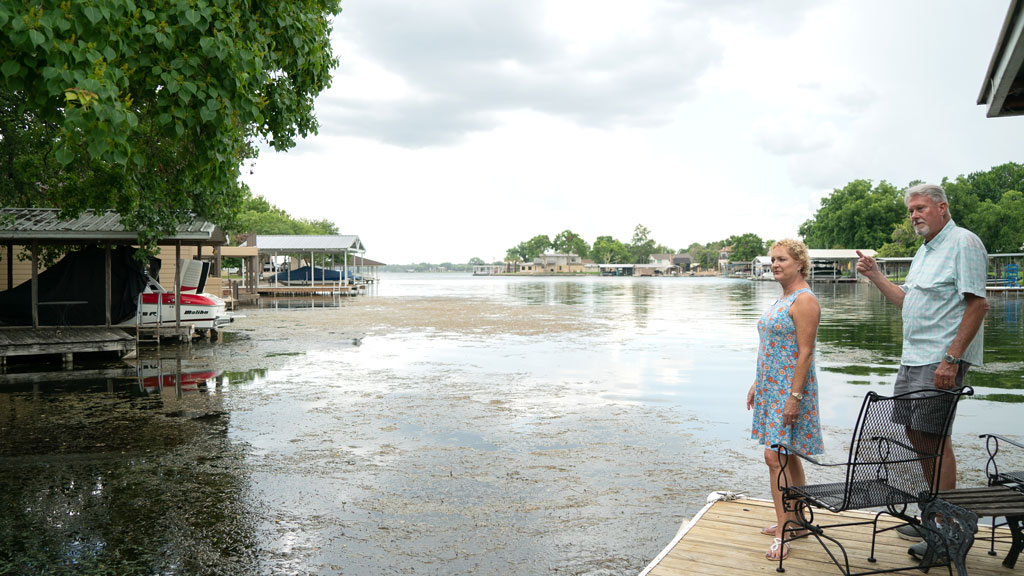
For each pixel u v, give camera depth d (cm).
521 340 1950
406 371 1345
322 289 5025
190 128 731
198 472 670
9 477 654
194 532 518
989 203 8650
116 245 1750
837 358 1510
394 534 514
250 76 738
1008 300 4300
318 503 582
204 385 1180
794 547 415
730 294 5697
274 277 5494
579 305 3919
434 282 11044
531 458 720
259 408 984
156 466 691
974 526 335
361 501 588
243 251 4147
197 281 2000
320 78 989
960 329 411
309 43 895
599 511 563
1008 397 1034
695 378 1255
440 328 2353
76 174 1280
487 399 1053
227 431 841
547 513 559
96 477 654
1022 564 391
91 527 527
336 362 1477
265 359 1530
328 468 684
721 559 398
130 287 1772
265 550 485
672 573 379
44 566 458
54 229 1577
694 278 15012
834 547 415
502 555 477
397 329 2309
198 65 685
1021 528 384
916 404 375
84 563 463
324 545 494
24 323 1714
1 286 2128
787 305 413
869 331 2186
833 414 930
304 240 5300
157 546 492
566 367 1398
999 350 1661
